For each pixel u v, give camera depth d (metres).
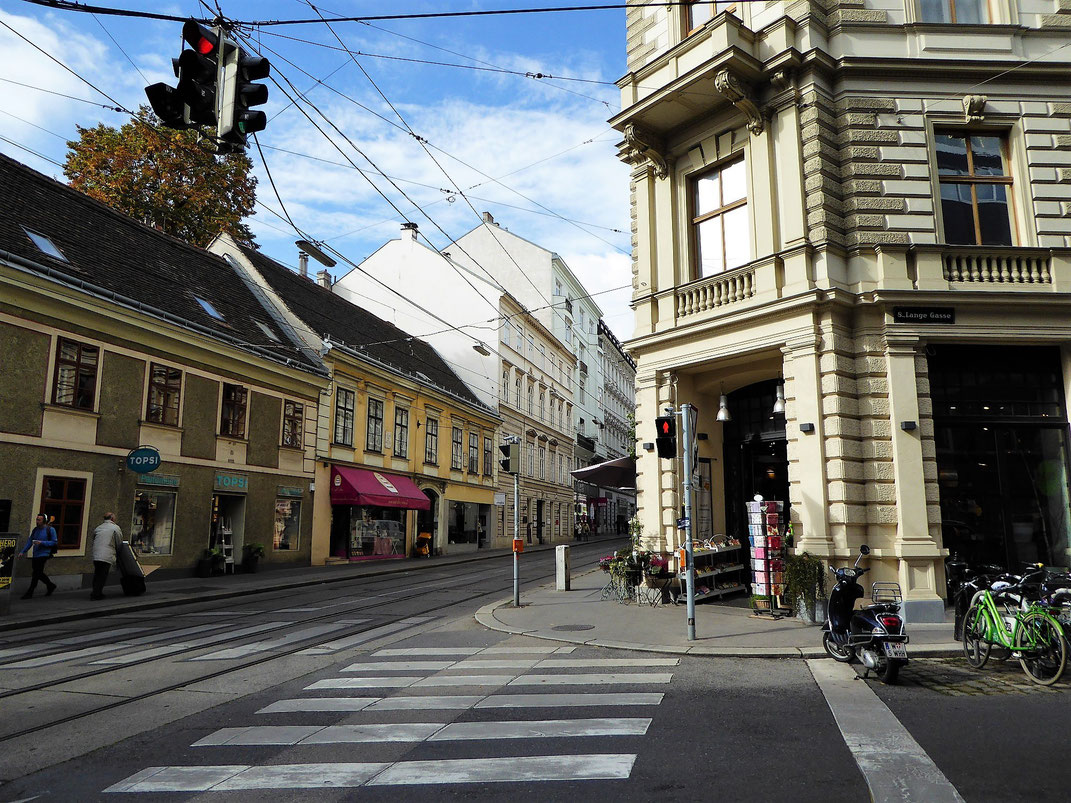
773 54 12.70
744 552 14.84
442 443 33.88
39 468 15.70
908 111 12.62
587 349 59.22
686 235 14.17
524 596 15.80
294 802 4.70
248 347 21.64
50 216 18.64
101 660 9.12
